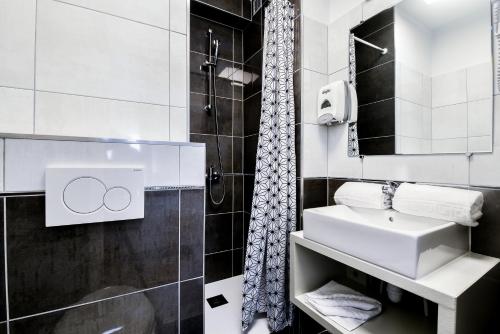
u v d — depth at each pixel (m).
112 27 0.93
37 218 0.74
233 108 2.11
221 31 2.05
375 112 1.27
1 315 0.70
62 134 0.85
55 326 0.77
